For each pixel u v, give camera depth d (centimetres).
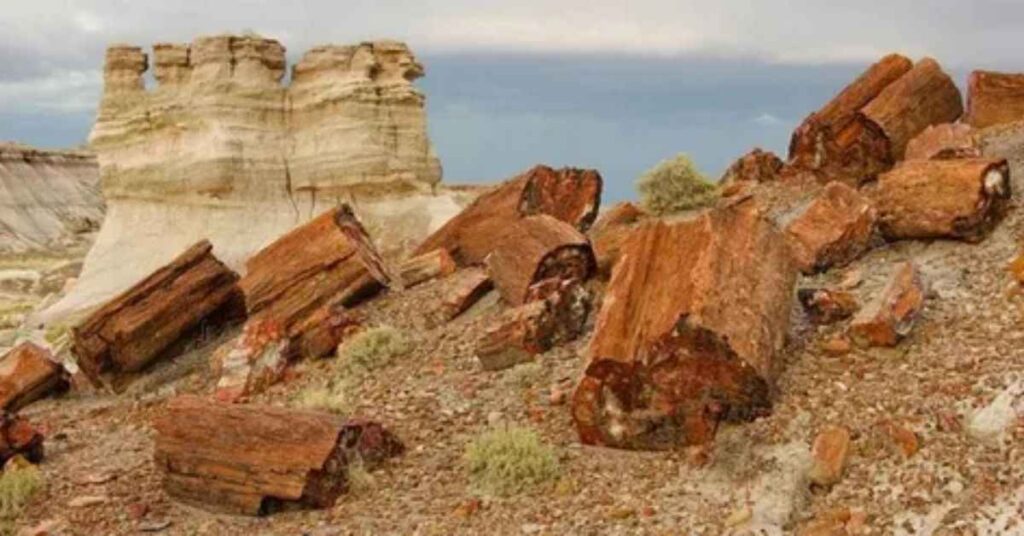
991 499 982
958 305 1311
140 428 1593
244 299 1859
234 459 1202
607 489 1124
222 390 1619
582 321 1532
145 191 4988
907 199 1520
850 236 1521
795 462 1082
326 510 1175
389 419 1378
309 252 1867
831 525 997
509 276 1692
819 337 1297
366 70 5028
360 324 1752
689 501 1077
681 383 1162
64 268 6738
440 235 2105
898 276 1302
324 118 4997
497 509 1120
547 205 2069
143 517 1214
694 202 1981
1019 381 1112
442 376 1505
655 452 1180
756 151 2167
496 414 1345
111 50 5159
